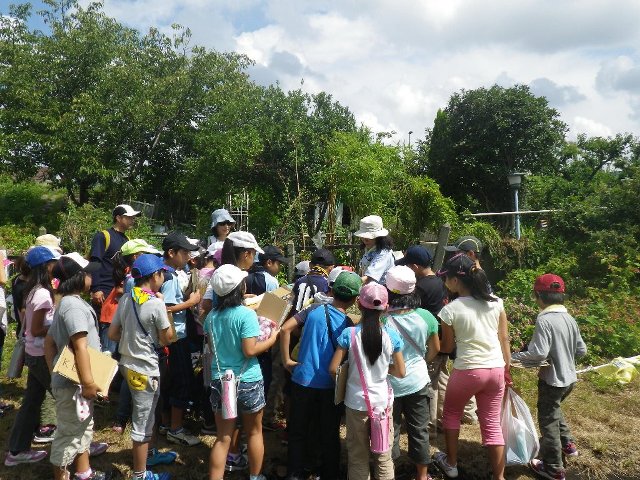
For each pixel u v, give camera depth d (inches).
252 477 146.2
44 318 155.6
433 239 448.8
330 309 151.5
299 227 499.2
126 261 178.4
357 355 139.3
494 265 416.2
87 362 132.8
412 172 716.0
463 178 727.7
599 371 245.4
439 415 191.5
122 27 748.0
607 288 342.0
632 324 297.9
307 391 149.5
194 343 191.3
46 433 175.6
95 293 204.1
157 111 697.0
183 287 191.5
